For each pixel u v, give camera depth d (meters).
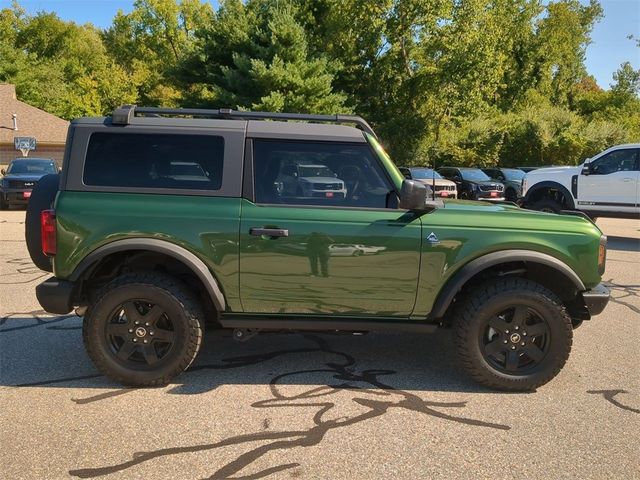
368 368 4.75
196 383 4.36
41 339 5.38
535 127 36.44
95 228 4.07
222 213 4.12
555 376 4.43
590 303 4.30
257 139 4.24
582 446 3.43
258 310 4.26
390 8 33.44
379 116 37.41
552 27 49.28
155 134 4.21
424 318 4.31
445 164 36.66
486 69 33.88
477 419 3.78
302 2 37.06
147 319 4.18
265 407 3.93
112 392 4.16
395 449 3.36
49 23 54.78
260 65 29.27
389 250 4.14
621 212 12.43
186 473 3.08
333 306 4.25
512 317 4.23
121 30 61.81
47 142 30.67
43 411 3.83
